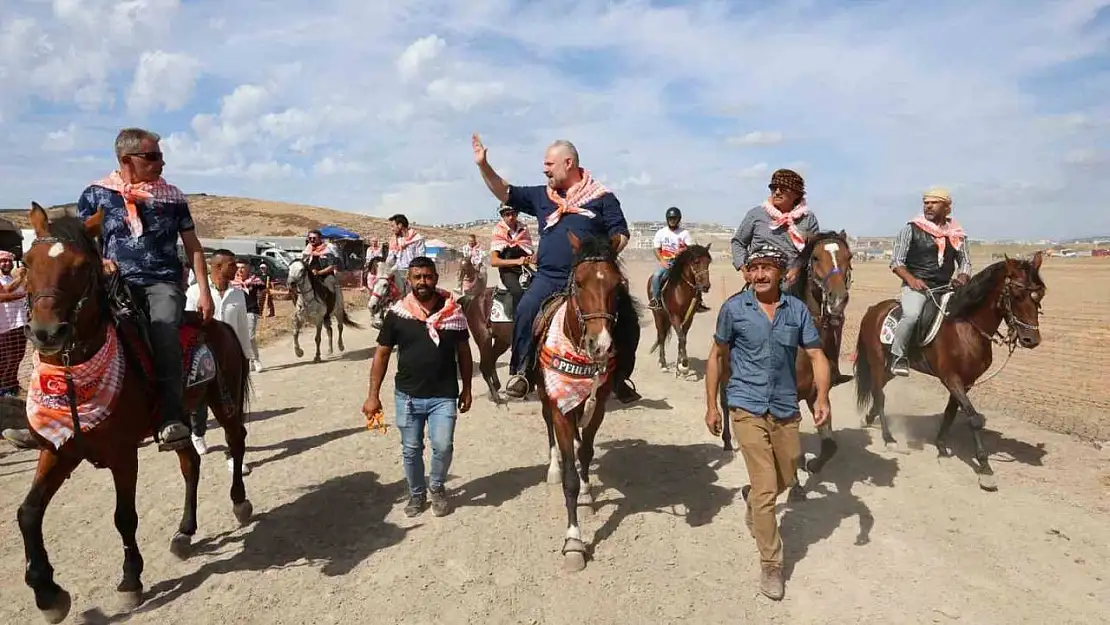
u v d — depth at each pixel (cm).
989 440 775
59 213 415
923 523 560
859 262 6150
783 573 486
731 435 809
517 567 497
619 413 914
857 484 644
